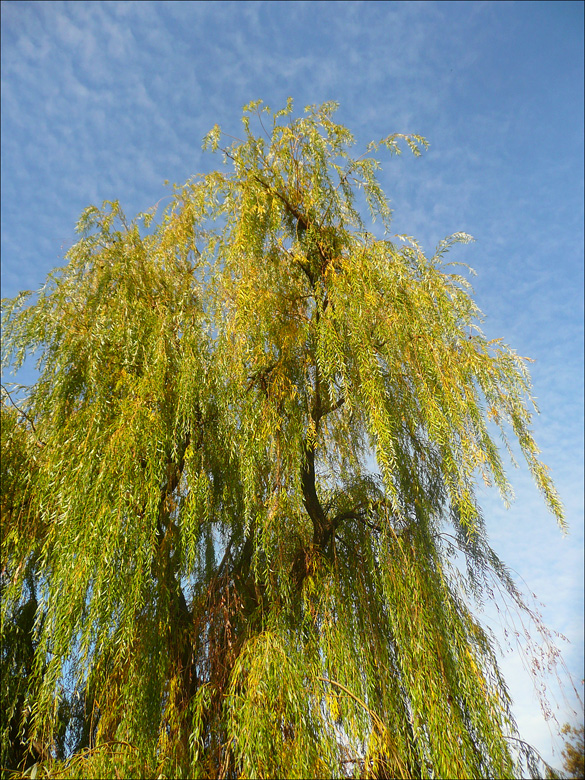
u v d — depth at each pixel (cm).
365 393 400
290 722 321
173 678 375
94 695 367
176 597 411
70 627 337
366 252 481
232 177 533
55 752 396
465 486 389
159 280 500
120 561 349
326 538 454
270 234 502
